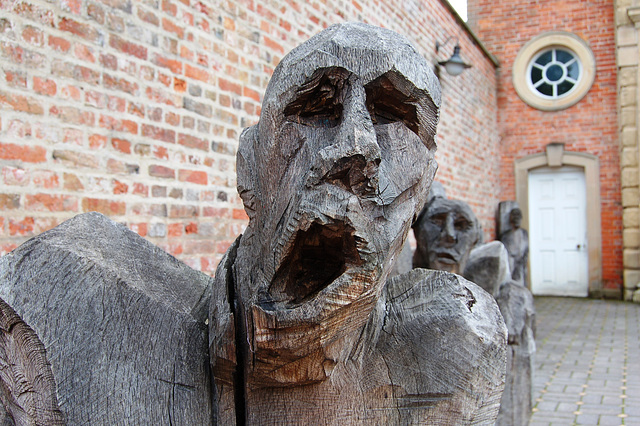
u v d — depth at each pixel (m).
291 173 0.97
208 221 3.99
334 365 1.02
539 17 11.49
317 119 1.01
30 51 2.83
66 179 2.99
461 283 1.28
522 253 9.00
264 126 1.02
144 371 1.12
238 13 4.35
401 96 1.00
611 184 10.92
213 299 1.15
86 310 1.10
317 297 0.89
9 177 2.71
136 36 3.45
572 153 11.20
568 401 4.59
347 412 1.12
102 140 3.21
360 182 0.91
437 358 1.16
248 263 1.09
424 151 1.03
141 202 3.46
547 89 11.59
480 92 10.76
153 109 3.56
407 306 1.25
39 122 2.86
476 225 3.64
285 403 1.12
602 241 10.95
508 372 3.51
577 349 6.52
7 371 1.10
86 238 1.22
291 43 5.02
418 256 3.78
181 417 1.13
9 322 1.06
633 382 5.12
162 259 1.34
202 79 3.97
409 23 7.75
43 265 1.09
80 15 3.09
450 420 1.14
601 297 10.84
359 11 6.30
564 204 11.38
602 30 11.02
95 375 1.07
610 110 10.96
